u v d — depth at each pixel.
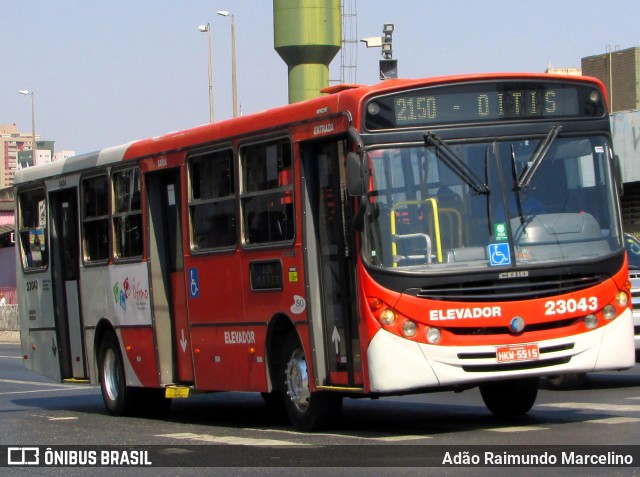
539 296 13.95
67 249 22.19
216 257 17.33
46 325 22.77
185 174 18.17
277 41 36.09
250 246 16.44
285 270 15.64
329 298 15.09
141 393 20.22
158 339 19.08
